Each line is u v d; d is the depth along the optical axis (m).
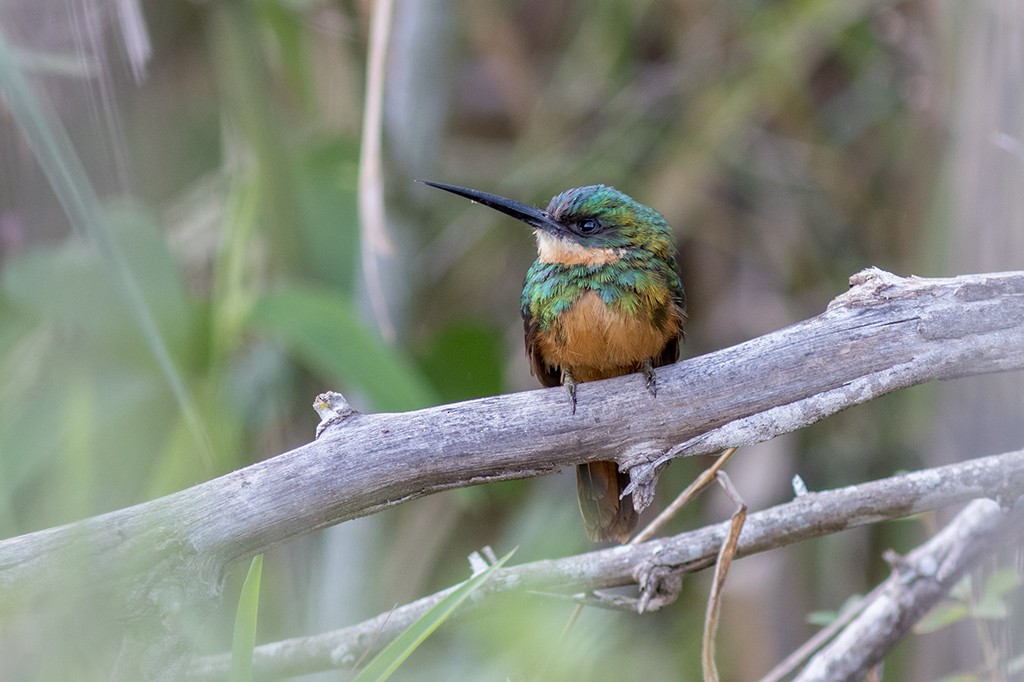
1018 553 5.60
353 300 9.00
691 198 10.42
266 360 9.34
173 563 4.21
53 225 7.09
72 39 6.69
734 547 4.75
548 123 10.90
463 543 9.39
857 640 5.81
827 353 4.84
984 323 4.78
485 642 5.14
